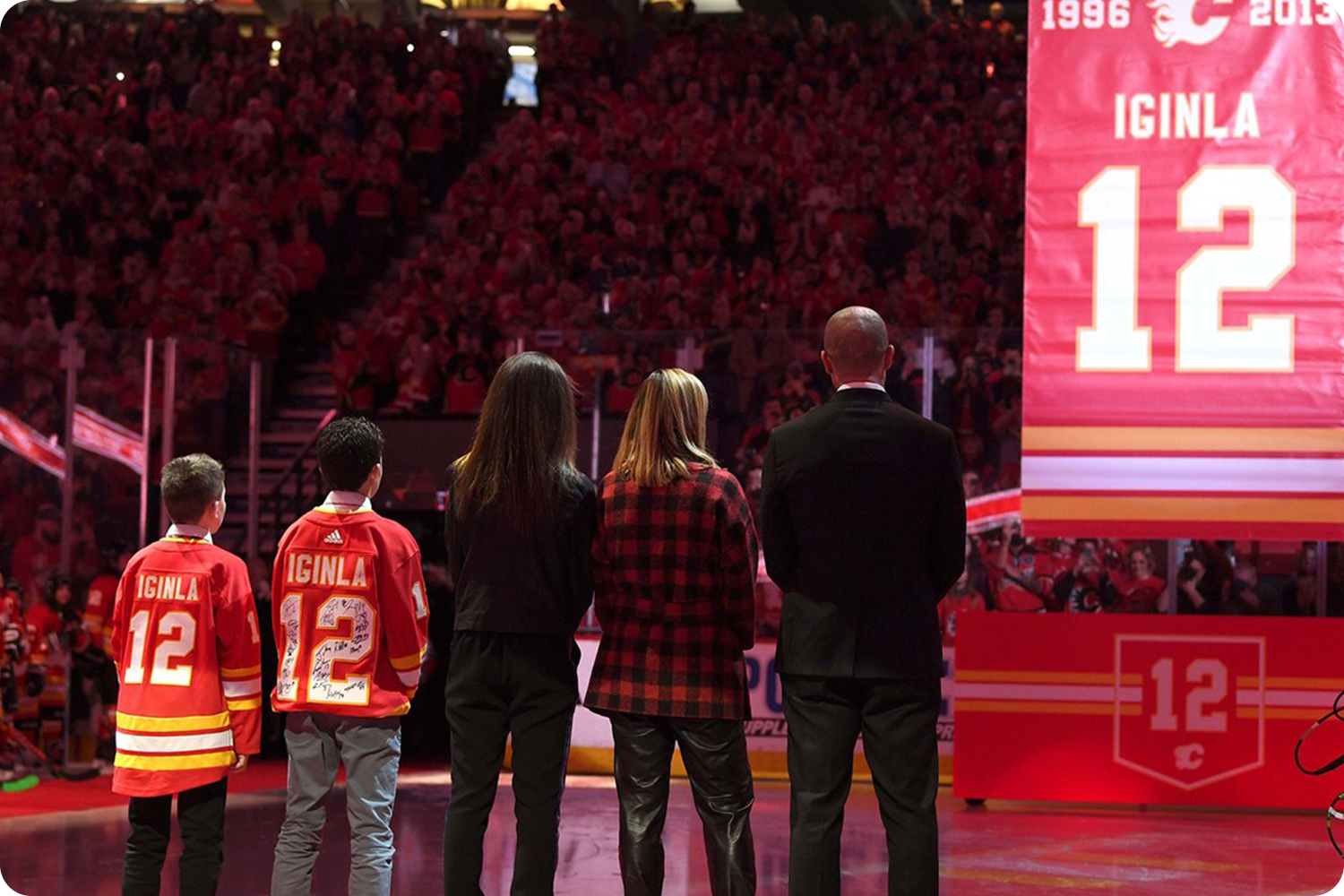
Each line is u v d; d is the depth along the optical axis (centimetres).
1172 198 891
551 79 2222
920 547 475
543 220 1791
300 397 1583
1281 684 955
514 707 488
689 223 1761
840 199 1800
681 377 500
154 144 1995
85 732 1120
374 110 2014
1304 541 949
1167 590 1080
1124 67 898
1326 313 878
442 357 1388
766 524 482
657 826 489
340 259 1744
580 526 493
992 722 978
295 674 511
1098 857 750
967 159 1878
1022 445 893
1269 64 889
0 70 2283
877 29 2245
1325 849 789
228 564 520
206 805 518
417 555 523
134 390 1183
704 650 487
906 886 457
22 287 1731
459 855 482
